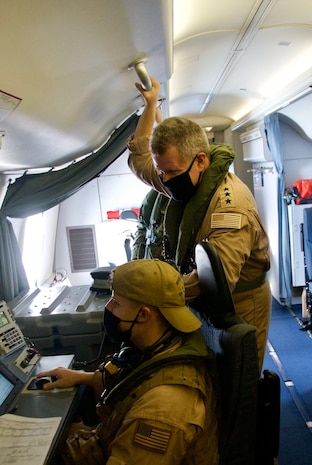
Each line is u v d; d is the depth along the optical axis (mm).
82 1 733
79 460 1179
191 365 1021
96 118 1935
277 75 3359
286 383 2814
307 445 2178
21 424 1233
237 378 951
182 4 1779
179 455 901
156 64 1444
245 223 1214
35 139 1701
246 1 1904
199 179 1323
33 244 3756
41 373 1521
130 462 891
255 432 1018
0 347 1574
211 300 1066
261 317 1495
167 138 1229
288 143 4336
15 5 669
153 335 1069
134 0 803
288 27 2330
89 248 4668
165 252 1740
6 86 999
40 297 2416
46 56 936
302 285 4125
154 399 939
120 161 4469
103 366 1442
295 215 3990
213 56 2797
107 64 1201
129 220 4484
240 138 5598
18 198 2504
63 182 2510
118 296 1067
